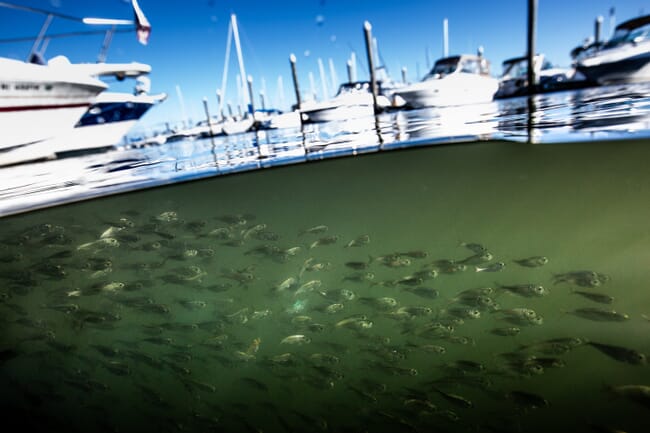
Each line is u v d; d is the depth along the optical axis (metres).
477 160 5.89
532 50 18.27
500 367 3.78
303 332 5.58
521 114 9.03
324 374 4.43
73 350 5.33
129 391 5.04
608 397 3.32
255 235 6.80
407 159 6.24
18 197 5.82
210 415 4.41
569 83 19.48
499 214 6.66
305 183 7.16
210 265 7.00
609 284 5.20
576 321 4.31
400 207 7.51
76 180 7.02
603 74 16.23
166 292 6.71
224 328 5.38
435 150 5.84
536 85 20.20
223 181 6.41
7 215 5.38
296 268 7.20
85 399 4.79
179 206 7.16
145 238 5.97
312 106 19.75
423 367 4.82
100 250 6.02
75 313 5.41
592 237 5.83
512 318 4.22
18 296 5.95
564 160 5.10
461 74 17.42
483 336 4.88
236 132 23.42
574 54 19.52
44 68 9.53
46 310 5.46
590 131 5.04
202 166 7.06
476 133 6.22
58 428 4.29
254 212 7.94
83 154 14.95
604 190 5.18
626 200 5.13
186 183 6.14
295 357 4.74
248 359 5.34
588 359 3.80
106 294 5.35
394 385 4.55
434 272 4.75
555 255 6.40
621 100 9.05
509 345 4.75
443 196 6.94
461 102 18.14
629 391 3.13
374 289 7.74
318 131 13.10
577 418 3.42
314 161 6.17
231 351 5.31
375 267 7.55
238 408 4.51
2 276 6.20
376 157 6.11
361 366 4.73
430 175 6.63
